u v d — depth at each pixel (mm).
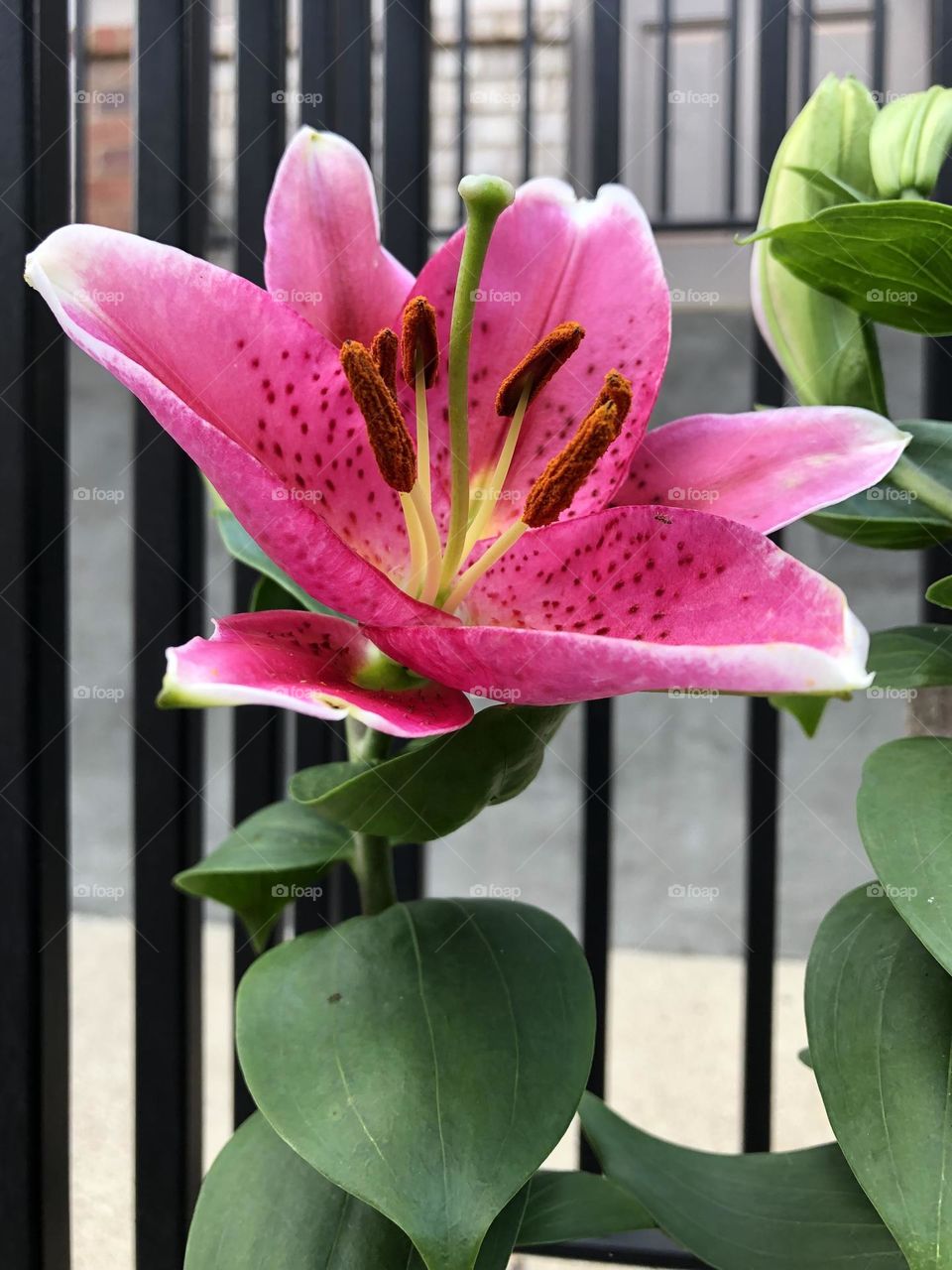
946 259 265
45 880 388
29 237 374
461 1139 245
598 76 411
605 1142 324
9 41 371
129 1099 761
